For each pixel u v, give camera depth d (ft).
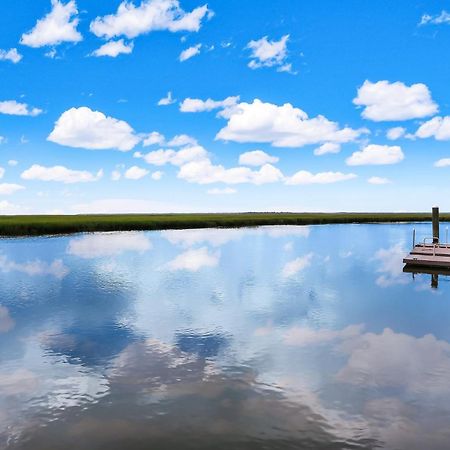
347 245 133.80
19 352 35.65
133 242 137.80
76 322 44.96
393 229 229.45
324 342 38.32
